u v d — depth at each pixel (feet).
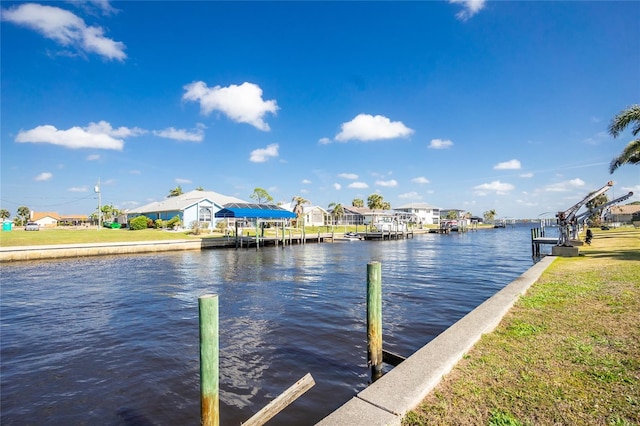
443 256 100.73
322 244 156.46
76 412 17.44
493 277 60.23
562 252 61.72
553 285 31.94
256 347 25.61
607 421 10.43
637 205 269.03
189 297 45.03
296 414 16.42
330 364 22.33
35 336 29.32
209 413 12.28
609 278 33.83
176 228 172.96
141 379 20.92
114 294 47.14
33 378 21.21
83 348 26.35
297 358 23.41
